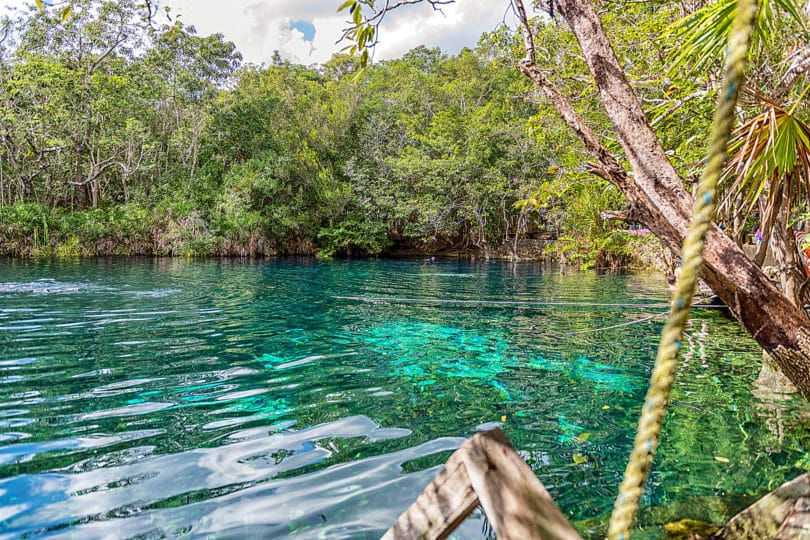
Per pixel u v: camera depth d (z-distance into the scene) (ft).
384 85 128.98
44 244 73.56
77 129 80.43
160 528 7.84
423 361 18.66
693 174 13.92
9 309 28.71
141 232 81.05
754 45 9.20
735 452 10.77
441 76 126.82
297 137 98.58
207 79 99.04
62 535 7.65
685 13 15.70
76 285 40.57
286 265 69.67
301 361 18.45
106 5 83.71
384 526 7.87
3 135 76.18
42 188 88.28
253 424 12.34
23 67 76.74
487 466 3.13
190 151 97.45
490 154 94.84
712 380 16.30
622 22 21.66
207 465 10.07
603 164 7.96
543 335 23.62
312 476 9.61
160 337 22.18
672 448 10.97
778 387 15.28
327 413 13.15
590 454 10.77
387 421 12.60
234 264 68.74
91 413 12.96
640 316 29.07
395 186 97.50
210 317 27.40
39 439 11.28
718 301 29.45
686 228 7.27
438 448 10.94
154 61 90.53
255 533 7.68
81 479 9.46
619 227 47.57
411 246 109.19
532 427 12.31
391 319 27.84
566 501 8.81
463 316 29.04
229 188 88.58
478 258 96.07
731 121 1.67
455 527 3.21
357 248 100.58
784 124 8.14
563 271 64.49
